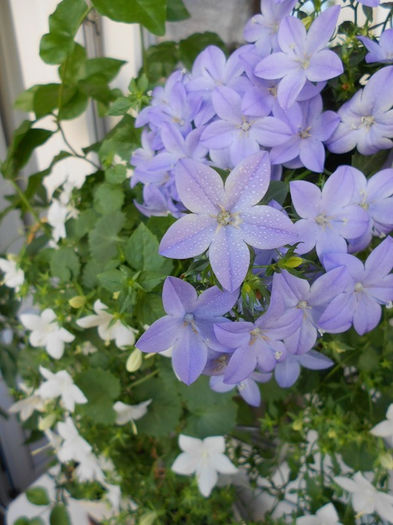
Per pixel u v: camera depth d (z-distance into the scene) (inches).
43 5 11.9
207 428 10.0
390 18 7.6
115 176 9.5
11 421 15.9
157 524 10.7
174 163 7.3
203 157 7.3
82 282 9.8
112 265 8.2
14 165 11.3
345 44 7.2
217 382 7.3
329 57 6.3
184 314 5.7
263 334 5.9
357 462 9.6
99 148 11.2
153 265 7.5
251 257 5.6
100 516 12.7
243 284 5.6
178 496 11.3
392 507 9.0
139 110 9.0
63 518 11.7
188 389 9.2
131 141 9.6
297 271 5.9
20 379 14.6
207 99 7.3
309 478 10.2
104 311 8.5
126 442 11.2
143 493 11.1
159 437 11.2
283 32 6.4
